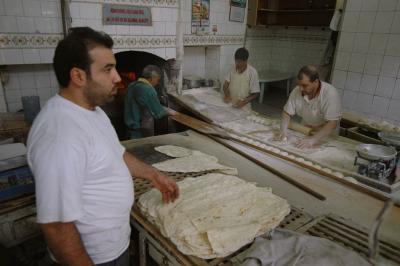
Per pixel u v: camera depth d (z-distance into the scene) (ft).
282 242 3.83
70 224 3.16
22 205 5.30
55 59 3.28
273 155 7.39
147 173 4.86
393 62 11.09
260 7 16.38
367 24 11.48
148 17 10.92
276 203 4.92
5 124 8.21
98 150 3.42
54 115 3.22
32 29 9.02
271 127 9.46
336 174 6.39
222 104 11.82
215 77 14.56
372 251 3.58
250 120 10.17
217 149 7.68
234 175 6.29
